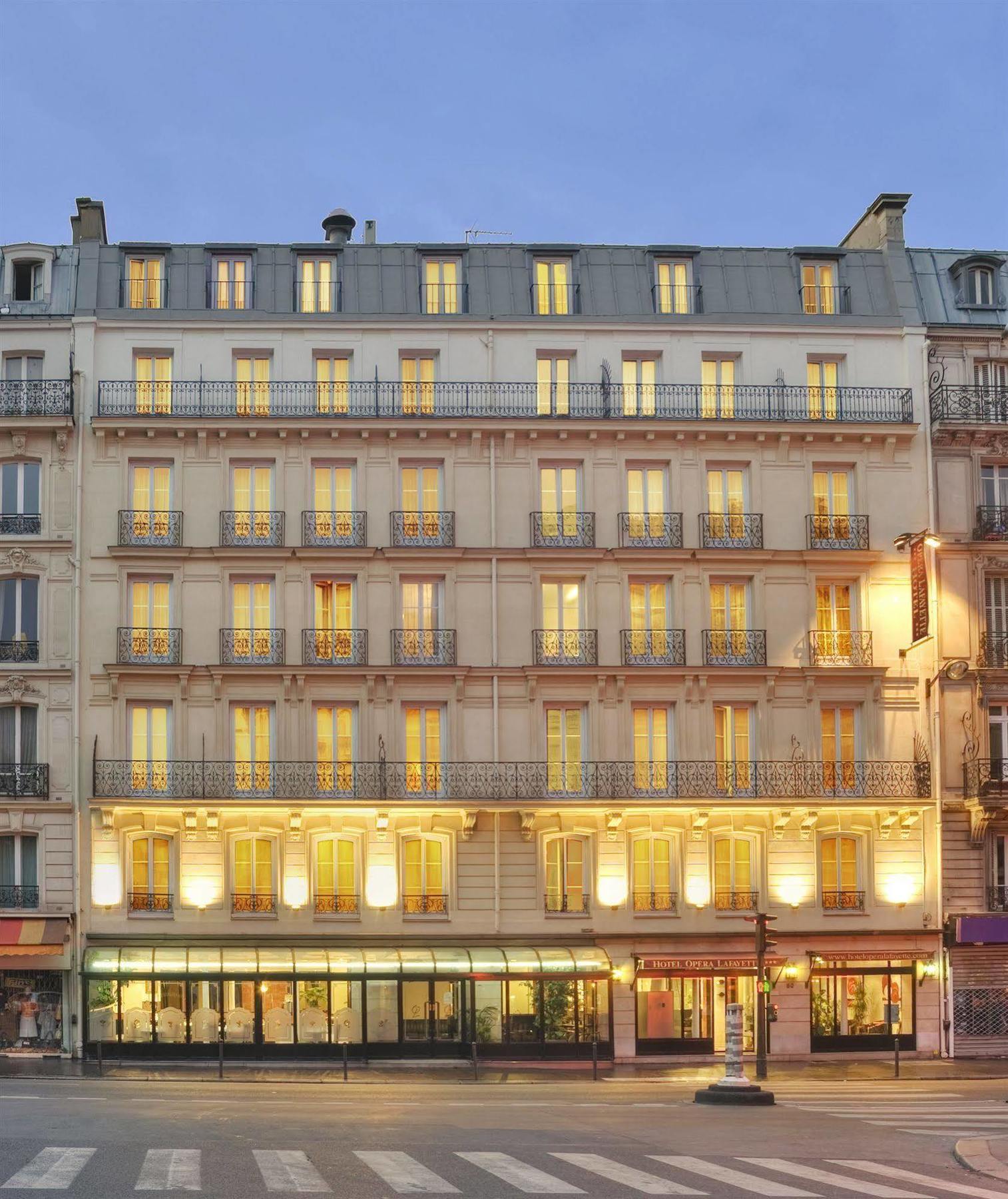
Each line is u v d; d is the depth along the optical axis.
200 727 43.22
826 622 45.34
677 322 46.03
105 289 45.34
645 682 44.22
